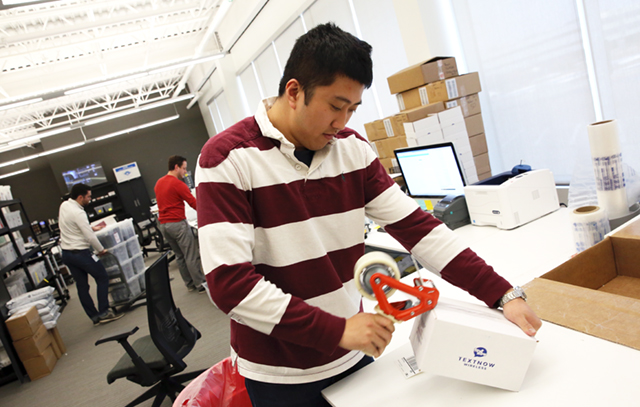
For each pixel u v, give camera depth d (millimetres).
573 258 1131
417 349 774
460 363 718
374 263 716
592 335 800
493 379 724
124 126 10586
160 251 6980
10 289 3984
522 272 1303
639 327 778
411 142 2346
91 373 3133
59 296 5844
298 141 854
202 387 1219
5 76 6277
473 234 1798
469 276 848
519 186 1713
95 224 4727
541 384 719
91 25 4469
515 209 1708
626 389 652
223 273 704
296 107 766
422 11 2988
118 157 10578
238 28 6145
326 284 860
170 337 2213
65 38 5508
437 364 718
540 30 2502
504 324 748
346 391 848
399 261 1996
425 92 2508
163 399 2301
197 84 9766
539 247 1469
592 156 1387
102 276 4207
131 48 6805
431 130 2312
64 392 2945
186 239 4191
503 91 2865
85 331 4168
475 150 2588
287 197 820
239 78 7703
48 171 10477
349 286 932
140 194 10398
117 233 4465
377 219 987
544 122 2658
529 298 973
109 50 6598
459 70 3168
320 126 765
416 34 3096
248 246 760
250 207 800
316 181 862
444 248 878
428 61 2537
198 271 4273
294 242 832
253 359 876
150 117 10781
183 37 7176
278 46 5777
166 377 2332
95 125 10391
